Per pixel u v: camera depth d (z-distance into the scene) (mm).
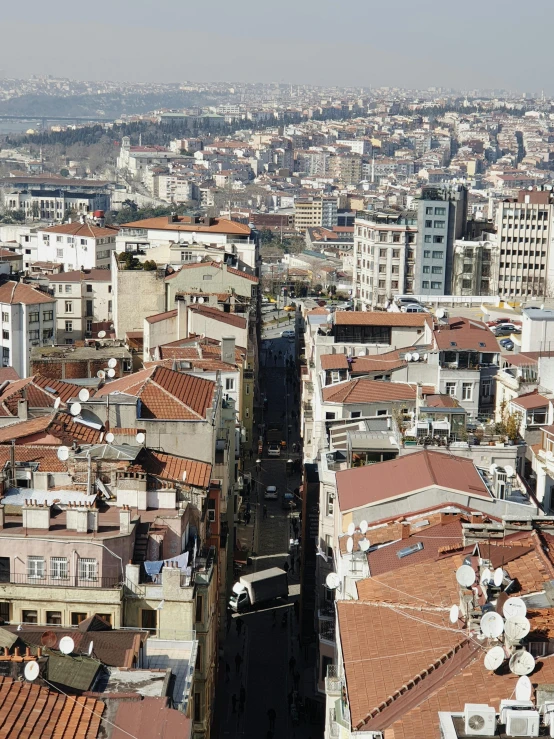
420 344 185250
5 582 94188
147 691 73938
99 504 103688
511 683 66375
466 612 75500
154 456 116562
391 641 75500
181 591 95062
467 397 162000
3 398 136625
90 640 83875
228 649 141375
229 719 122062
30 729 66125
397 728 64500
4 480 104625
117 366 196750
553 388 156875
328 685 85625
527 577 79125
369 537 100438
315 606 132625
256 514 197125
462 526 93312
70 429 119438
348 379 171375
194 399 135500
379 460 125688
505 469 117688
